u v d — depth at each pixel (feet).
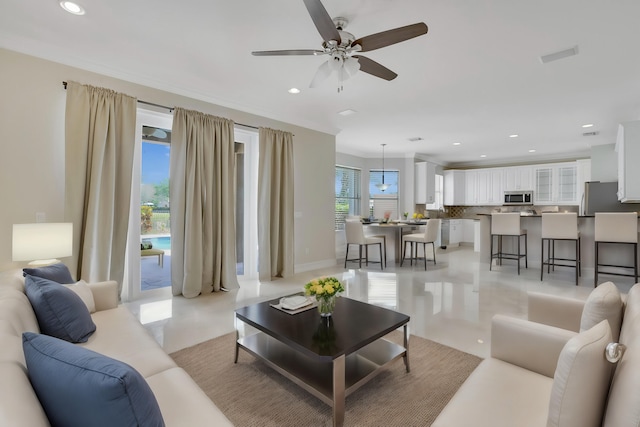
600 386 3.16
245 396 6.39
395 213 28.19
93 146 10.54
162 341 8.89
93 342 5.84
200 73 11.94
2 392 2.59
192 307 11.76
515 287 14.70
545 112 16.24
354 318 7.16
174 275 12.92
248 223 16.42
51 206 10.14
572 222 15.28
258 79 12.46
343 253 25.98
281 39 9.50
